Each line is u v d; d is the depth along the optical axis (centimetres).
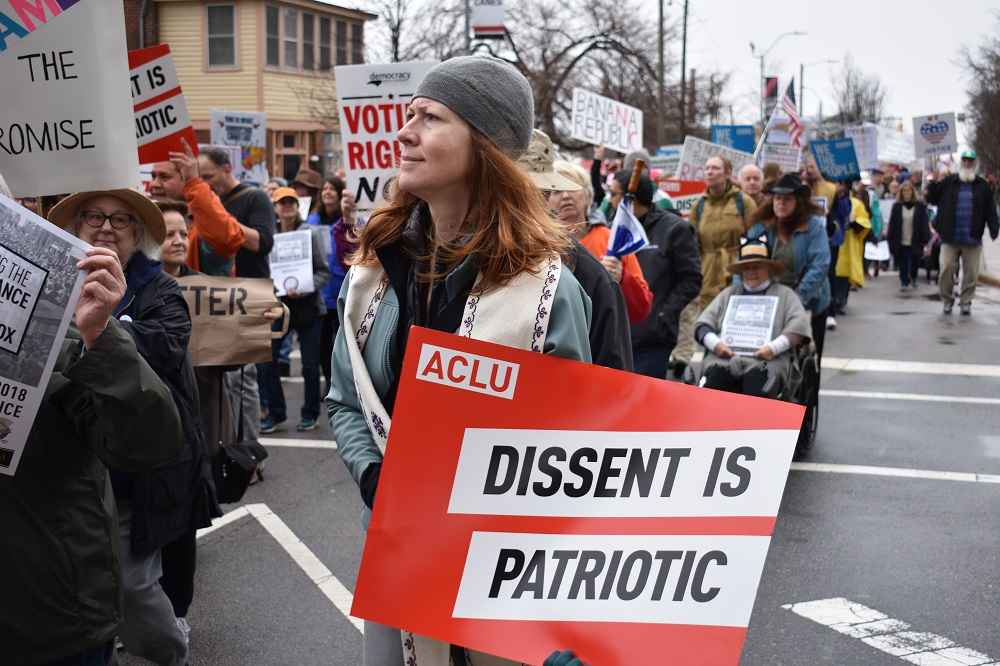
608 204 725
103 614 262
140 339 366
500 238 232
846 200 1557
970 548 591
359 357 247
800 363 780
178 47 3325
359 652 464
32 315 236
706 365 756
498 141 238
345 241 908
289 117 3422
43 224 237
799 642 470
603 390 226
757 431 220
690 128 4416
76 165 306
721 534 218
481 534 224
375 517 223
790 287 792
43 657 255
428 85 238
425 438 225
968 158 1591
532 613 221
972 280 1620
